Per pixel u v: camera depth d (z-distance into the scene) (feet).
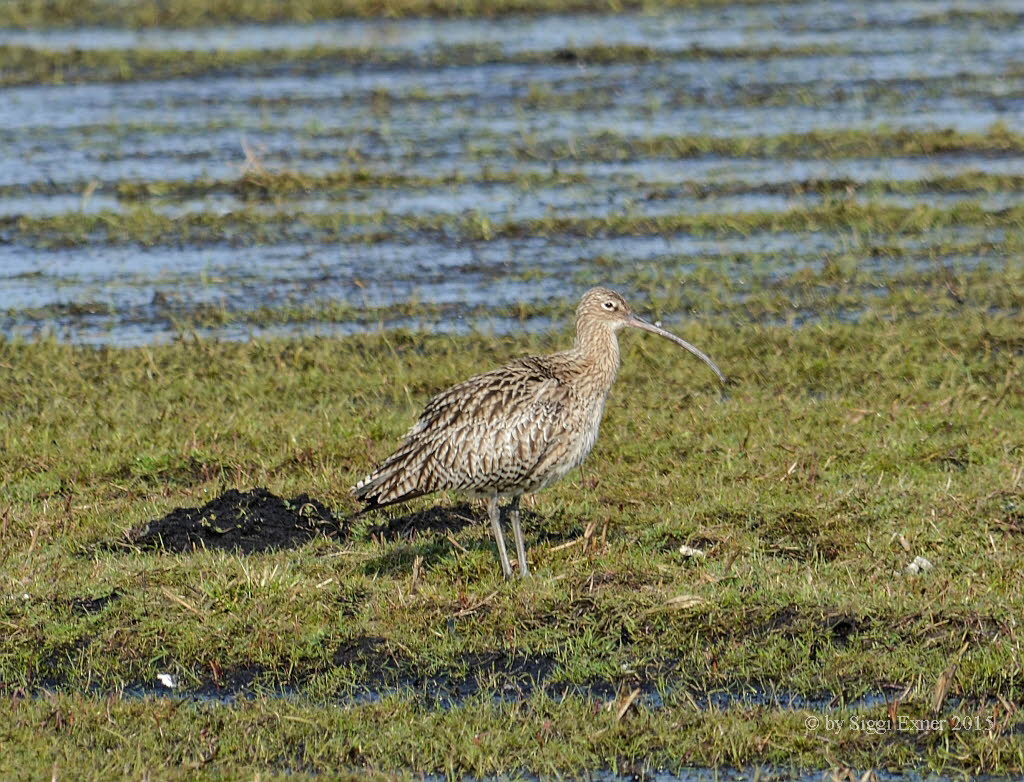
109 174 83.92
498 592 37.99
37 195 80.69
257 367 57.11
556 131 90.74
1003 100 96.12
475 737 32.71
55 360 57.98
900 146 86.02
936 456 47.24
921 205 75.10
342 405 53.11
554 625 36.78
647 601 37.04
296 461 48.19
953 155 84.64
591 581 38.32
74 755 32.22
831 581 38.52
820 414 50.88
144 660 36.52
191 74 104.47
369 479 39.91
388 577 39.60
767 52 108.47
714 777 31.86
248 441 49.85
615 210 76.74
